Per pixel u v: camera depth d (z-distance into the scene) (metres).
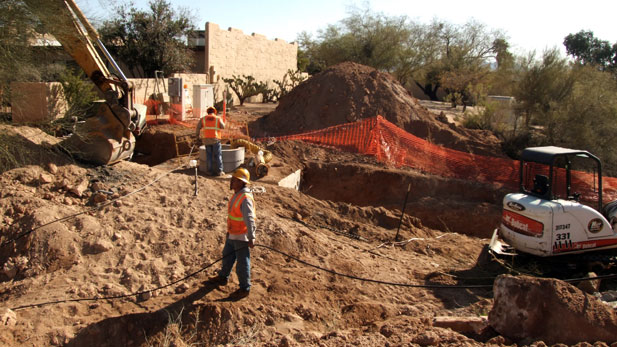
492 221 12.35
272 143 14.73
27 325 4.95
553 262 8.05
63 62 12.27
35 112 9.63
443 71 40.16
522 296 5.16
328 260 7.34
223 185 9.56
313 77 19.27
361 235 9.21
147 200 8.20
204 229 7.44
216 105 23.50
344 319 5.86
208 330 5.29
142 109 10.62
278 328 5.41
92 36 9.20
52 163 8.55
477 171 14.80
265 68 32.19
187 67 25.78
